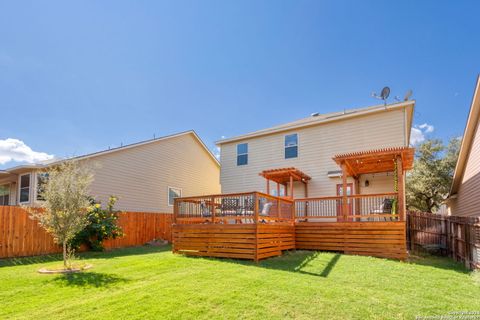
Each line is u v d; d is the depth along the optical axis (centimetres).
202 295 505
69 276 638
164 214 1492
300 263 807
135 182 1594
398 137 1283
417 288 574
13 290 540
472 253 785
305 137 1522
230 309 447
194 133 2044
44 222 746
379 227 980
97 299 488
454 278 670
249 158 1686
